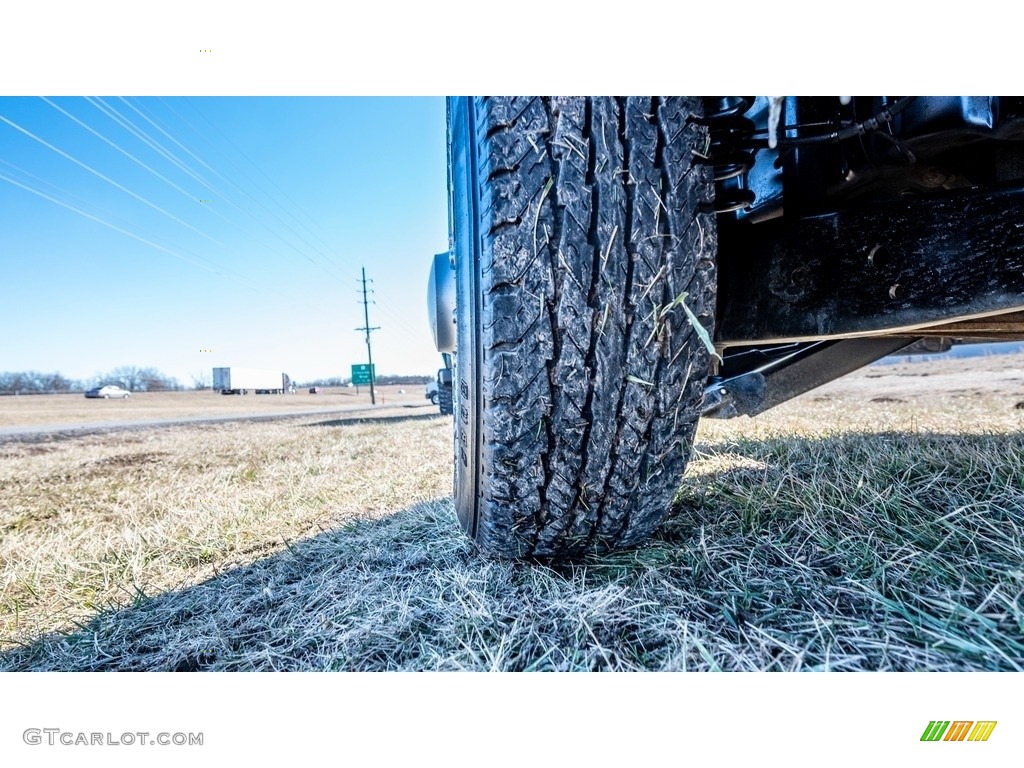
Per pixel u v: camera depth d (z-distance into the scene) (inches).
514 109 35.0
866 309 38.2
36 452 248.2
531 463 37.9
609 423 37.6
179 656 42.1
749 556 44.9
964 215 35.7
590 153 35.1
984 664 30.7
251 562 62.7
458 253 43.3
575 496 39.9
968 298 35.8
